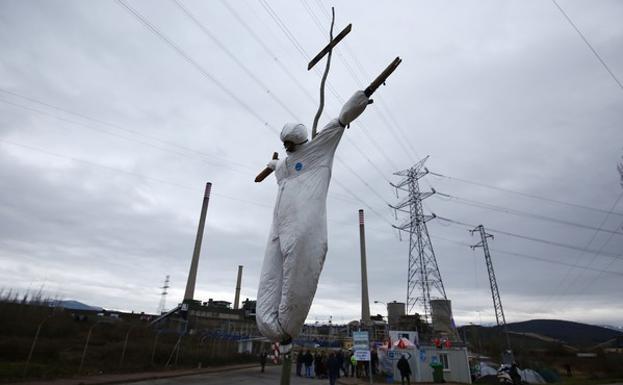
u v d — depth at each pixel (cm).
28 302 2711
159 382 1817
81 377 1756
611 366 3862
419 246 4581
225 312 5731
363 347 1834
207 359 3034
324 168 359
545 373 3167
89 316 3700
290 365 310
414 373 2550
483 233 5362
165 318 5272
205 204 6219
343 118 359
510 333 7881
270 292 336
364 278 6562
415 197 4753
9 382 1491
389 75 354
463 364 2641
